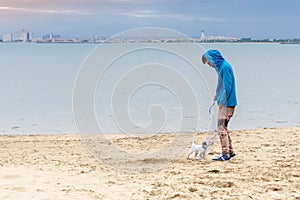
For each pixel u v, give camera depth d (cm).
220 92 1030
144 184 837
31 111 2545
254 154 1134
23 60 10125
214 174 910
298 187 800
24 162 1094
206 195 755
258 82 4584
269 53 16625
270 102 2902
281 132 1576
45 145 1423
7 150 1319
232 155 1069
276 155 1117
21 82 4656
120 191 785
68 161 1112
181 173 931
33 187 798
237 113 2373
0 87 4138
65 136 1703
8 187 793
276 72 6125
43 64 8325
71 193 766
